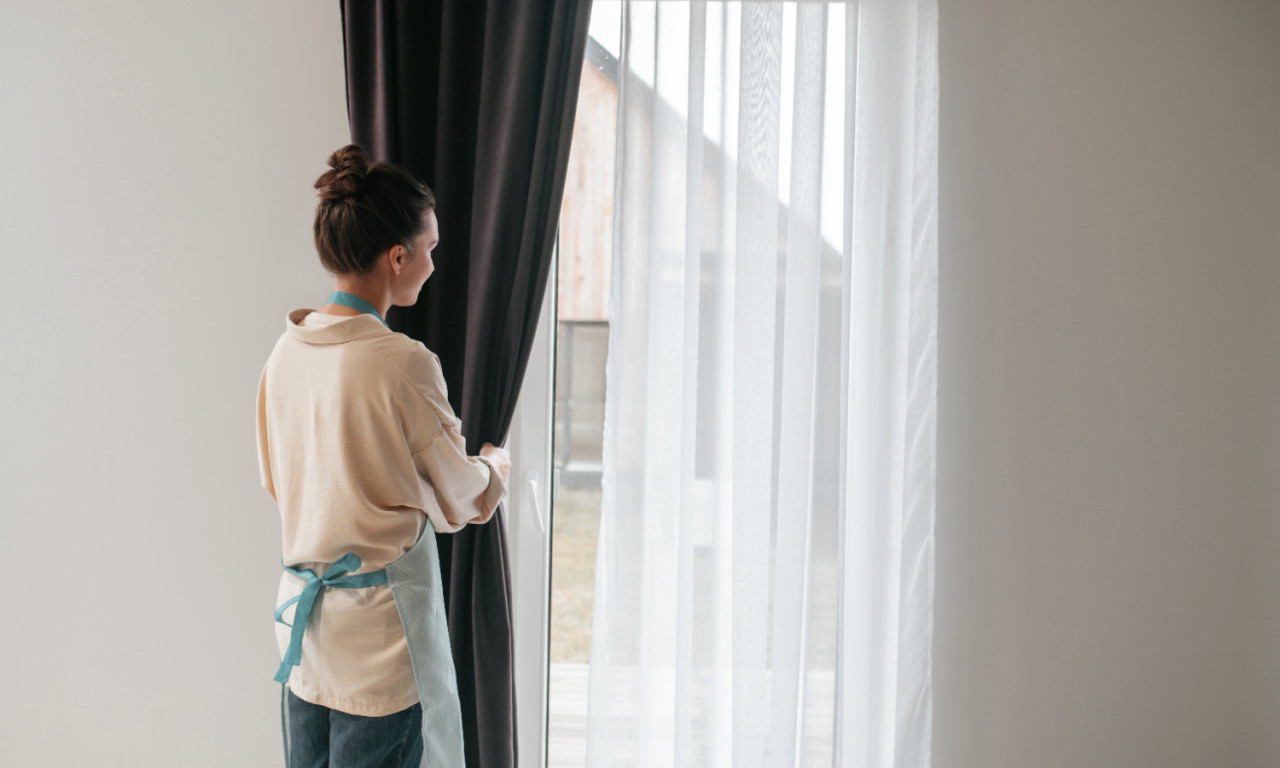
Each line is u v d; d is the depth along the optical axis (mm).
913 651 1958
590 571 2098
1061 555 2031
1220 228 1993
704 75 1875
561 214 2045
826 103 1910
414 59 1884
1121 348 2010
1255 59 1971
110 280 2059
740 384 1879
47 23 2027
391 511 1416
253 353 2061
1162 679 2029
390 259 1461
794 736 1909
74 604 2090
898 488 1931
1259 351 2004
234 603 2086
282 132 2021
